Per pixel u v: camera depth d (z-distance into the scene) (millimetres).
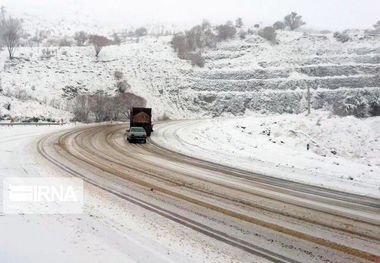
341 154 22453
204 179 11625
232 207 8125
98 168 12609
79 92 55906
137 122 29094
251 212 7785
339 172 15172
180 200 8516
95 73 67125
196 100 71000
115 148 19906
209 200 8680
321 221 7363
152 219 6887
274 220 7262
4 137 22297
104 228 6195
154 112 61156
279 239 6121
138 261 4879
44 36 128625
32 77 56406
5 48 73562
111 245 5418
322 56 87812
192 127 39375
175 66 82062
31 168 11680
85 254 4996
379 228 7066
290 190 10711
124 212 7246
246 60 88000
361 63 82188
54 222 6340
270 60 87062
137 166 13680
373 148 22672
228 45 98312
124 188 9516
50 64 64938
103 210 7301
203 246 5613
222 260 5098
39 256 4828
